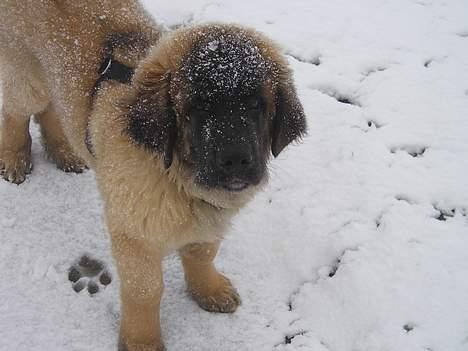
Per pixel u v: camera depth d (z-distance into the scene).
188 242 1.07
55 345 1.13
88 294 1.20
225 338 1.15
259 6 1.78
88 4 1.13
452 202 1.33
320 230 1.28
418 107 1.51
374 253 1.23
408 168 1.38
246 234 1.29
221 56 0.92
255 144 0.94
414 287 1.18
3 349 1.12
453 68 1.61
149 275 1.05
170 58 0.95
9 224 1.29
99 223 1.30
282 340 1.15
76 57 1.10
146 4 1.75
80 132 1.11
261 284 1.23
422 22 1.76
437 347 1.12
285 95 1.00
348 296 1.18
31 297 1.19
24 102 1.27
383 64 1.62
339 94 1.56
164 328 1.17
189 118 0.93
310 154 1.41
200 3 1.77
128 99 0.98
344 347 1.13
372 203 1.32
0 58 1.25
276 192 1.35
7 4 1.17
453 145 1.43
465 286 1.19
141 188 0.97
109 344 1.14
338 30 1.71
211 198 1.00
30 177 1.37
